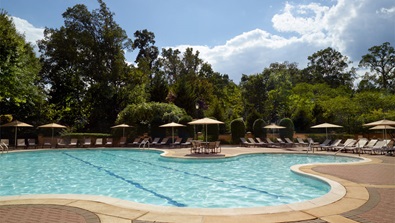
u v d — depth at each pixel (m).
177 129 28.28
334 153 17.95
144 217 4.97
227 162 16.02
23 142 24.17
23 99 25.47
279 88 45.56
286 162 15.98
